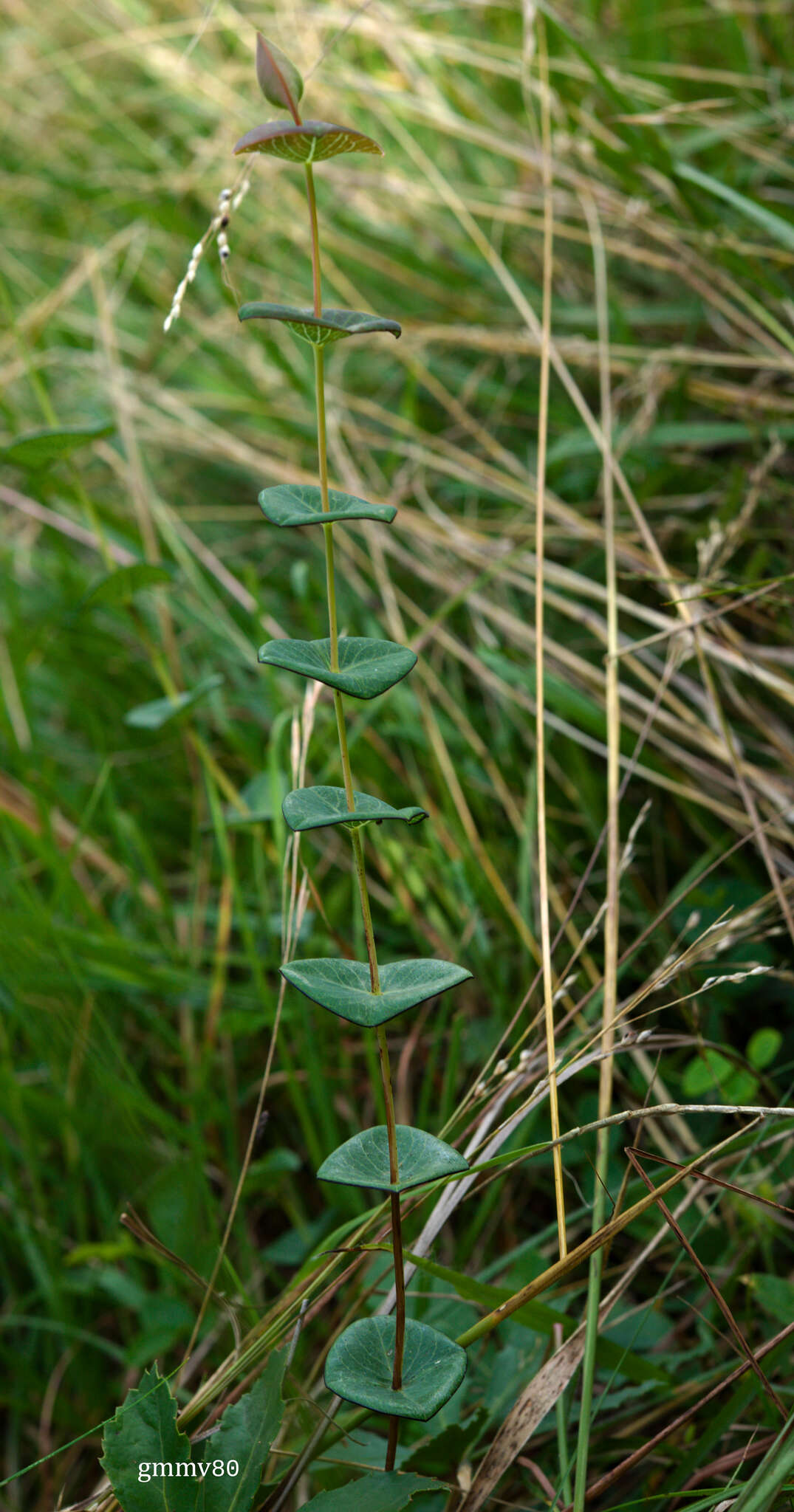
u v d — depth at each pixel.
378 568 1.72
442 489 1.92
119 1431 1.01
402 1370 0.97
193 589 1.84
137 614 1.43
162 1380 1.02
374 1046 1.25
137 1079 1.29
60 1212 1.29
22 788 1.68
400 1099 1.30
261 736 1.71
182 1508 1.00
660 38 2.09
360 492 1.86
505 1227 1.25
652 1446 1.04
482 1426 1.06
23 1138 1.27
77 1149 1.29
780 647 1.51
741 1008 1.29
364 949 1.40
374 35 2.05
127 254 2.23
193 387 2.24
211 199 2.25
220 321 2.16
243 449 1.96
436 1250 1.24
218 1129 1.36
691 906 1.31
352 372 2.13
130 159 2.47
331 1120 1.25
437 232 2.11
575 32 2.07
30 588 2.04
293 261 2.20
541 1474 1.08
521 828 1.47
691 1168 1.04
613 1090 1.27
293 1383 1.05
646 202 1.71
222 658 1.82
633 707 1.52
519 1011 1.15
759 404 1.63
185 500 2.11
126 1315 1.29
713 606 1.45
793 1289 1.11
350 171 2.13
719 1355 1.13
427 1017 1.37
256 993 1.40
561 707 1.45
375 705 1.59
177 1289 1.23
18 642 1.74
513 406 1.96
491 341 1.90
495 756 1.59
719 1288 1.15
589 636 1.65
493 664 1.51
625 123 1.61
